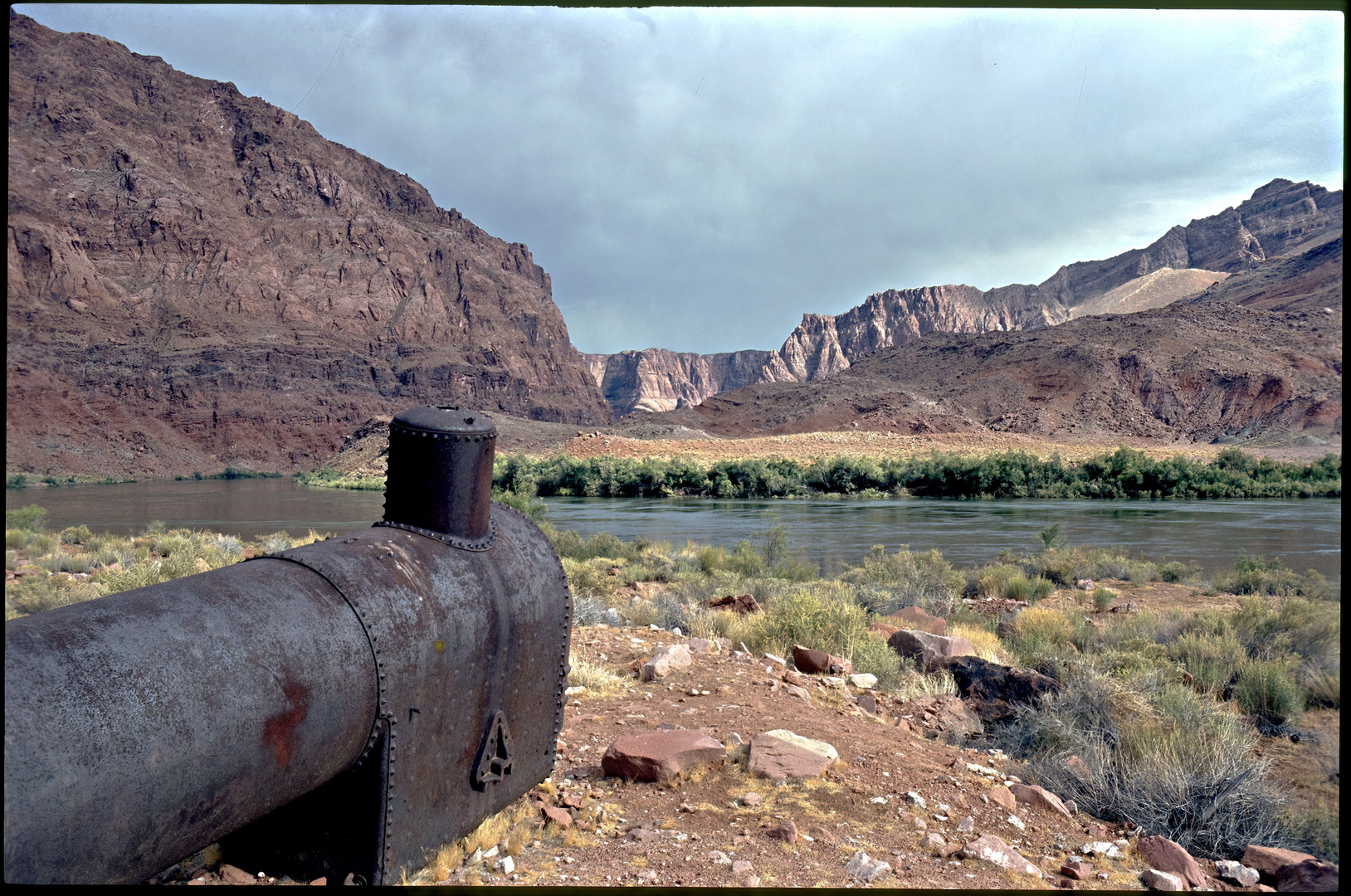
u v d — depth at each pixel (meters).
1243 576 17.17
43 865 2.19
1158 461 58.72
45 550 16.75
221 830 2.77
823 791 4.60
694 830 4.00
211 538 22.47
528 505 26.16
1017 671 7.89
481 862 3.58
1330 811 4.66
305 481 97.38
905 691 7.48
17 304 77.44
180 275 171.75
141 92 193.62
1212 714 6.43
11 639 2.39
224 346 157.75
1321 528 30.16
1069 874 3.83
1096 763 5.41
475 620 3.69
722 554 21.53
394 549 3.57
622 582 16.19
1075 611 13.44
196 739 2.55
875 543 29.20
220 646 2.74
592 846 3.77
